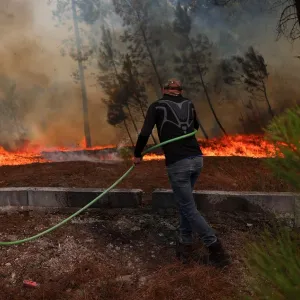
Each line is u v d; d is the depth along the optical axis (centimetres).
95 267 372
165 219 482
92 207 513
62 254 404
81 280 353
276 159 100
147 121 374
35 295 333
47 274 368
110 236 443
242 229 450
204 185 569
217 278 341
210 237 365
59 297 332
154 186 585
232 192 493
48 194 520
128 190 519
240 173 613
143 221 477
